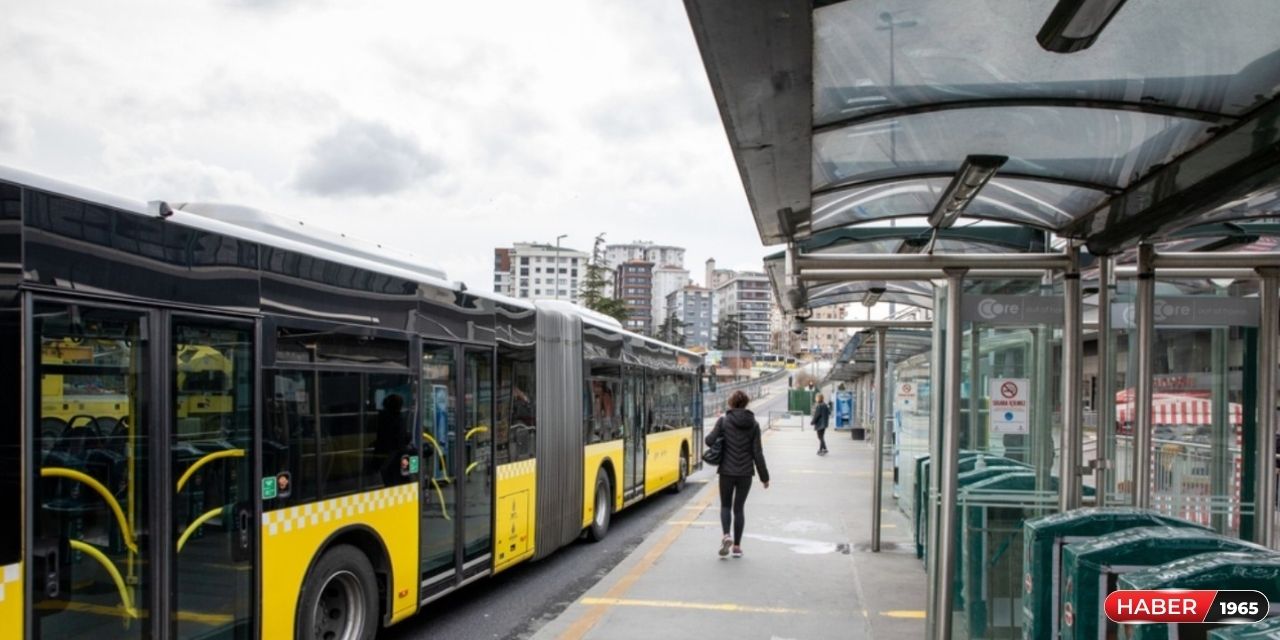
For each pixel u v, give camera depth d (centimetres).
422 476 740
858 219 669
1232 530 683
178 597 480
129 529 454
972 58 389
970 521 631
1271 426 626
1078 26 318
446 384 792
